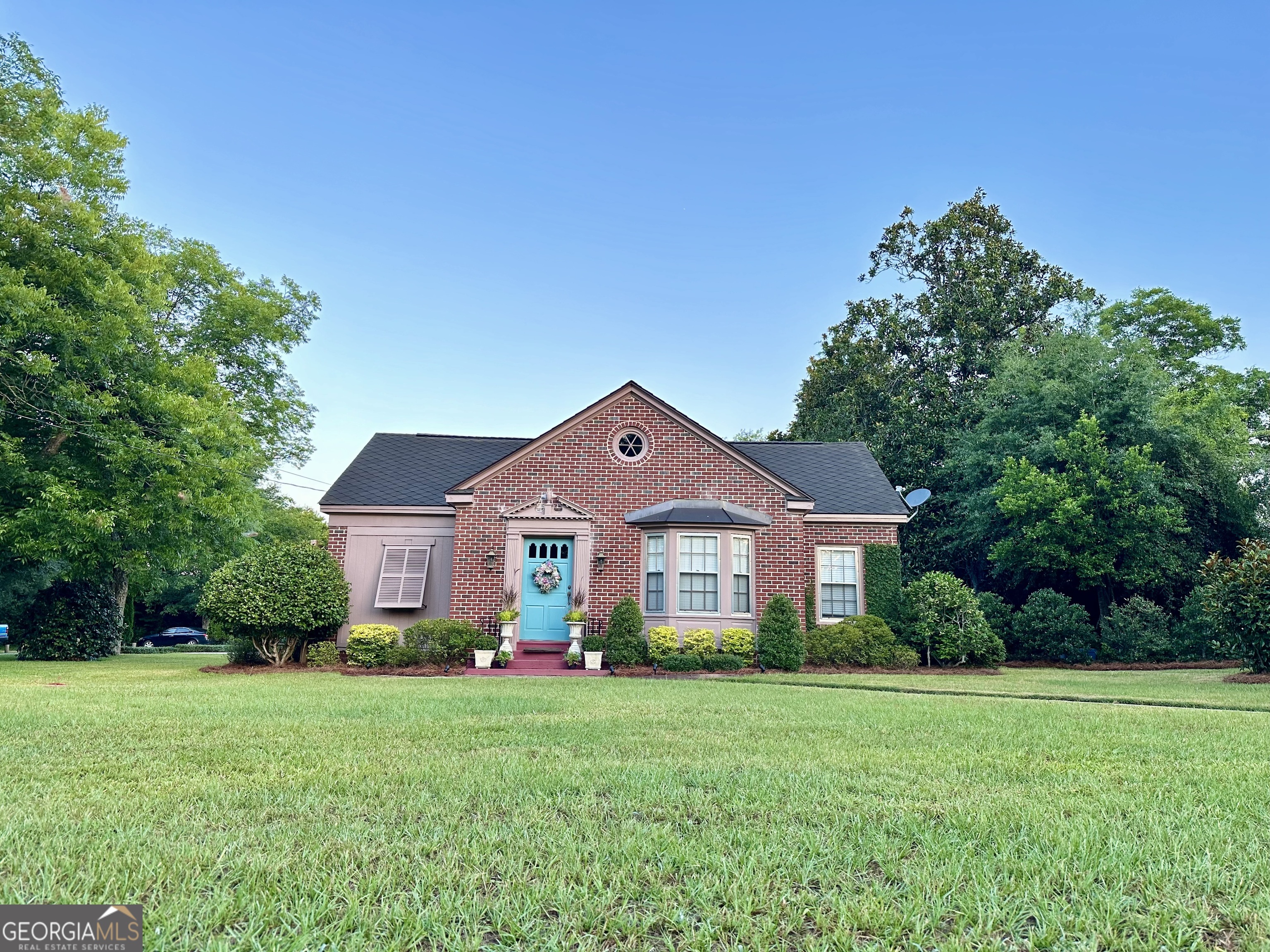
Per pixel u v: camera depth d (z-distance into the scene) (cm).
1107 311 3294
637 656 1576
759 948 245
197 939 244
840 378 3575
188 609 4391
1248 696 1105
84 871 294
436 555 1844
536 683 1230
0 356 1614
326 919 263
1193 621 1952
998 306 3312
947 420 3147
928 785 464
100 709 804
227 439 2023
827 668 1670
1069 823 379
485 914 268
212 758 528
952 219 3503
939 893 289
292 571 1609
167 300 2009
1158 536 2188
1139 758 568
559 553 1744
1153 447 2344
